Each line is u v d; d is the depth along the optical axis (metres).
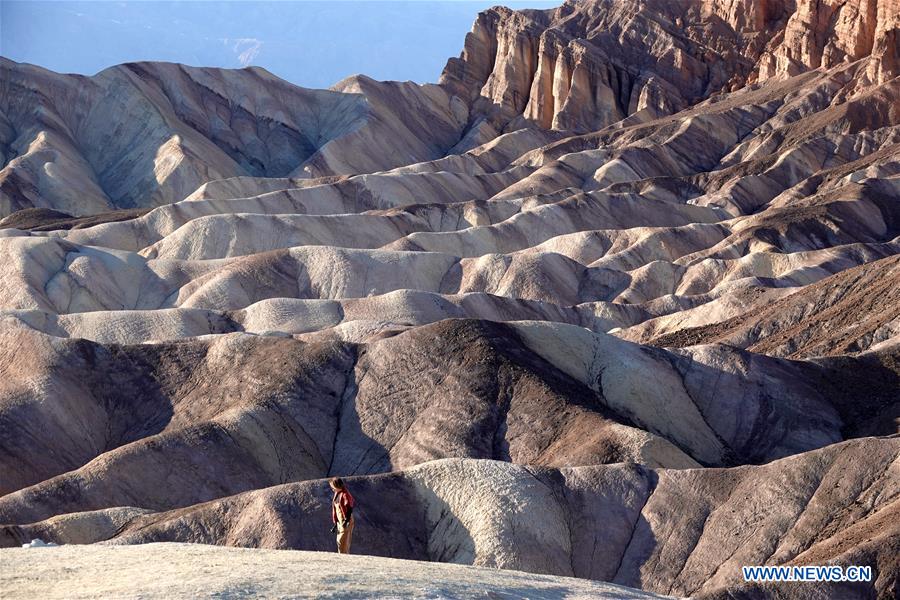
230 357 61.75
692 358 60.53
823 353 64.81
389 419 55.56
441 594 17.27
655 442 48.06
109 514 43.88
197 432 52.72
